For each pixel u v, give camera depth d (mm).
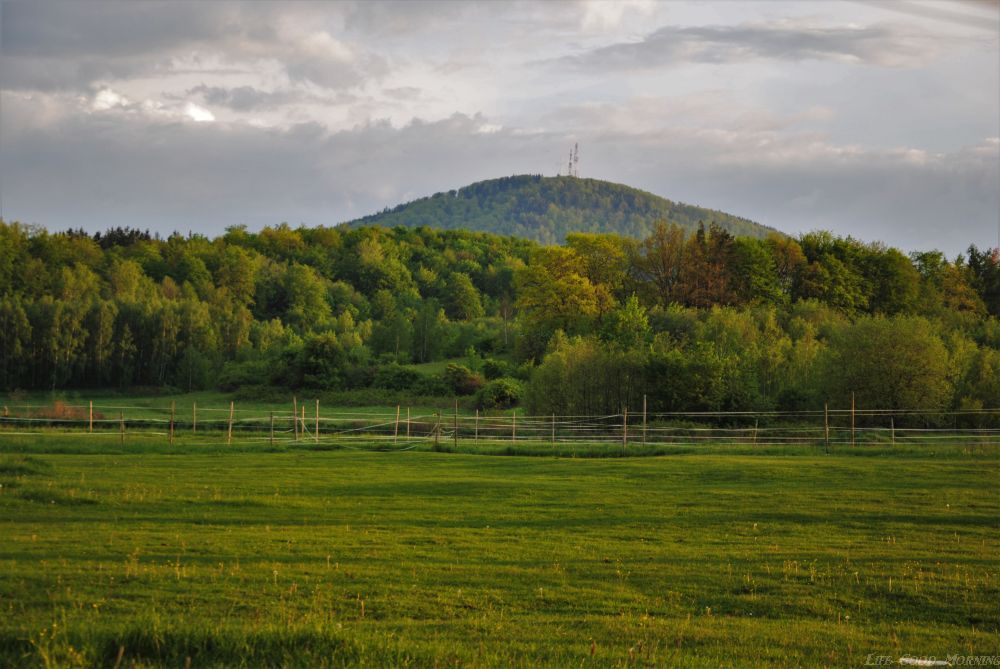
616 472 37312
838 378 60594
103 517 23453
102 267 142875
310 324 142000
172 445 46000
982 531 23984
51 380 104250
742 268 105688
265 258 174375
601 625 14484
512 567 18656
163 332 111000
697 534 23250
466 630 13773
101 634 11461
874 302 109312
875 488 32250
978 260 120312
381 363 103688
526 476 35812
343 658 11094
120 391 106312
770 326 79562
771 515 26344
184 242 175250
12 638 11383
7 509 23875
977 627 15320
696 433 55156
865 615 15898
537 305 101562
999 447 46125
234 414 77750
